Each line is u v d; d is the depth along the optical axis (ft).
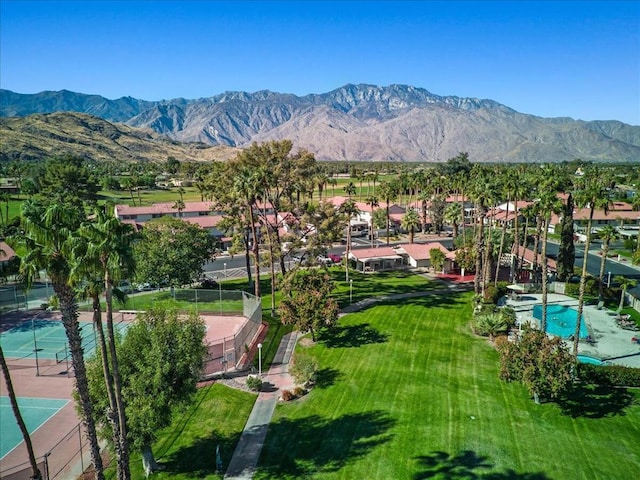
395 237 424.87
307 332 188.24
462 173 452.76
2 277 255.09
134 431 96.84
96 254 79.10
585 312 212.84
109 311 84.33
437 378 144.87
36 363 156.25
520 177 330.13
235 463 105.60
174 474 102.17
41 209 81.66
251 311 196.65
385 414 124.36
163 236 229.45
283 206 236.22
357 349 168.86
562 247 255.29
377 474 100.22
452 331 185.98
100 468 86.69
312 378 145.07
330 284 199.41
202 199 557.74
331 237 229.45
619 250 360.07
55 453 109.60
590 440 112.57
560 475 99.66
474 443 110.83
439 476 99.09
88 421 84.84
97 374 99.96
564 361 124.36
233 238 263.29
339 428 118.62
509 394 134.82
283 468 103.30
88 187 517.14
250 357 164.04
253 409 129.70
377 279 277.23
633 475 99.96
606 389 137.49
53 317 209.87
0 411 128.36
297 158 243.81
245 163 240.32
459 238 328.70
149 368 99.76
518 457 105.70
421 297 235.81
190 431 118.93
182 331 109.09
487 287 240.32
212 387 141.69
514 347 132.05
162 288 246.06
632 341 177.68
